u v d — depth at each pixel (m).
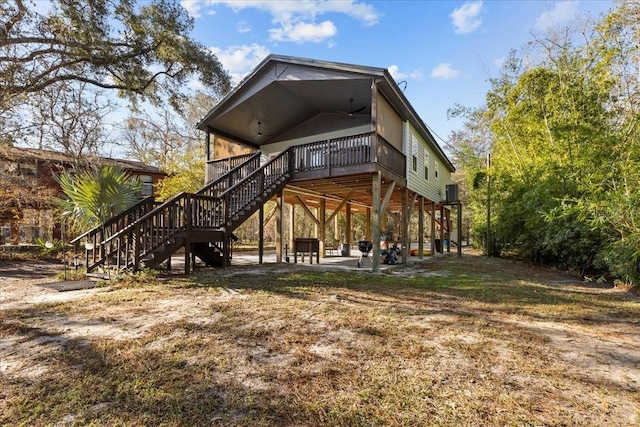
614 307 4.52
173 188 16.72
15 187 12.31
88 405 1.90
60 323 3.45
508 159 11.79
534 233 9.26
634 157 5.99
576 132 7.73
